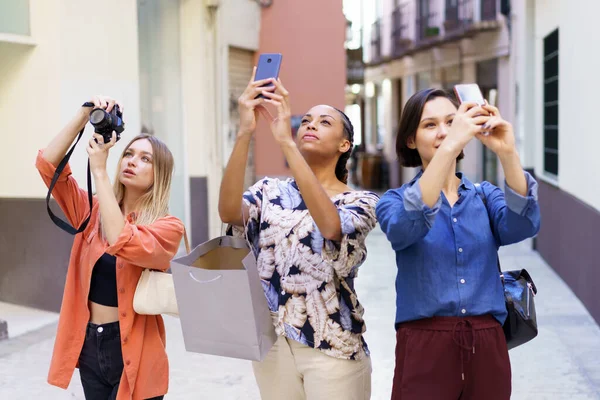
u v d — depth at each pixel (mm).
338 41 12828
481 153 18062
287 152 2613
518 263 9961
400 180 24500
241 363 5398
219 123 9867
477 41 18266
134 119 7246
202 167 9695
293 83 12758
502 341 2529
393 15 24719
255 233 2910
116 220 2787
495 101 17781
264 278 2822
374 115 29625
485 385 2492
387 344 5887
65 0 6383
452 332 2475
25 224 6695
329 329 2734
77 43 6527
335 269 2732
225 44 10617
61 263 6543
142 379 2924
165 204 3016
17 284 6840
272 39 12523
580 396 4758
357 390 2809
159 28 9109
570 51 8141
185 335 2621
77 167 6543
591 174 7016
